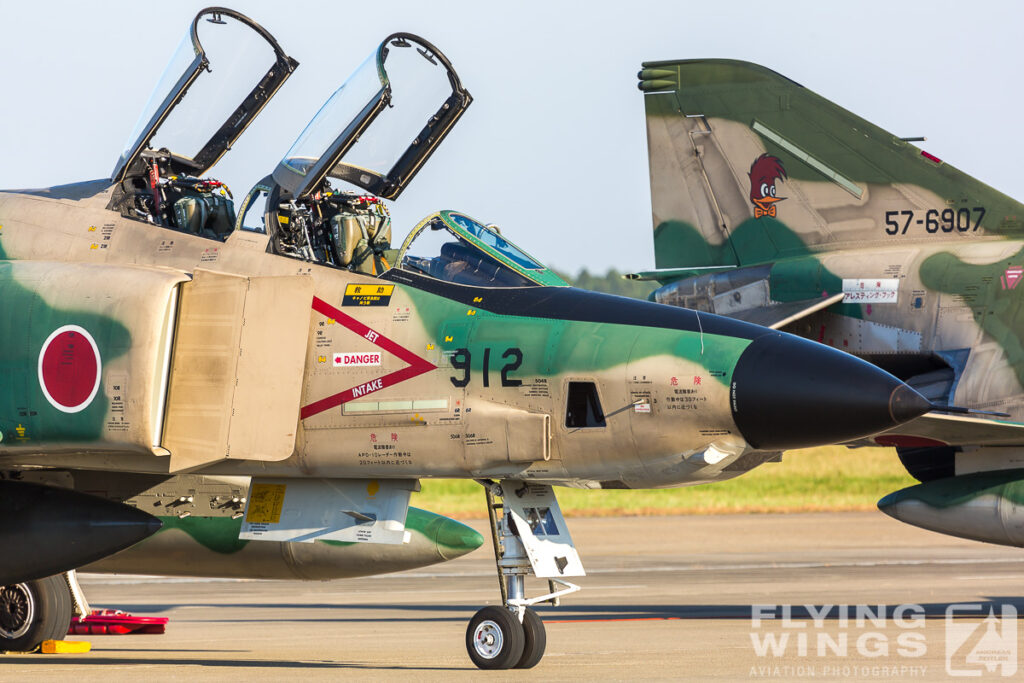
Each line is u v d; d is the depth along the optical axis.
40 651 38.84
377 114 34.62
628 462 30.83
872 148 52.84
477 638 32.38
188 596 64.44
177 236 36.28
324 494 34.38
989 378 48.62
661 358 30.39
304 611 55.88
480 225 34.75
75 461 35.72
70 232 37.31
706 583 64.06
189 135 39.28
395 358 32.78
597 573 70.75
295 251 35.31
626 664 33.28
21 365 33.59
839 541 92.56
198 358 33.44
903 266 51.12
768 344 30.17
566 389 31.08
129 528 35.03
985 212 50.88
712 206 55.94
